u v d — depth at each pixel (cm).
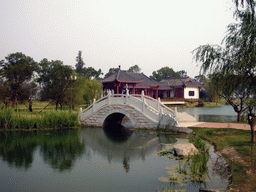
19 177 823
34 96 2962
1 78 2753
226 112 3350
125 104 1803
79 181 777
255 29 740
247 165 771
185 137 1377
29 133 1694
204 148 1052
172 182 723
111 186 723
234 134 1234
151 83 4466
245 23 777
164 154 1057
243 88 809
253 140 1030
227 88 815
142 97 1752
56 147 1267
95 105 2017
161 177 772
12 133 1692
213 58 855
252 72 758
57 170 893
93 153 1138
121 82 3478
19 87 2795
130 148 1216
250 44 748
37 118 1906
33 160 1028
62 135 1614
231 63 823
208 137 1277
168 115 1592
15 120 1902
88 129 1866
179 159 965
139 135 1539
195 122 1717
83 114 2092
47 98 2723
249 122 999
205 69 876
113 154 1110
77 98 2808
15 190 709
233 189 624
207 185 679
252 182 644
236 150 955
